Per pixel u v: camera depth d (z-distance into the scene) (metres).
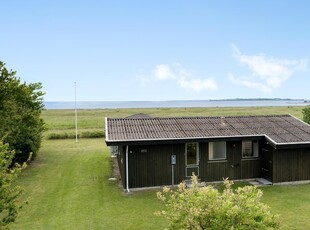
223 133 15.95
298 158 16.03
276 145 15.00
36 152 22.73
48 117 67.31
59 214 11.88
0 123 17.25
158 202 13.23
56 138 35.16
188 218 5.73
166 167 15.50
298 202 12.97
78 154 25.08
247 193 6.08
